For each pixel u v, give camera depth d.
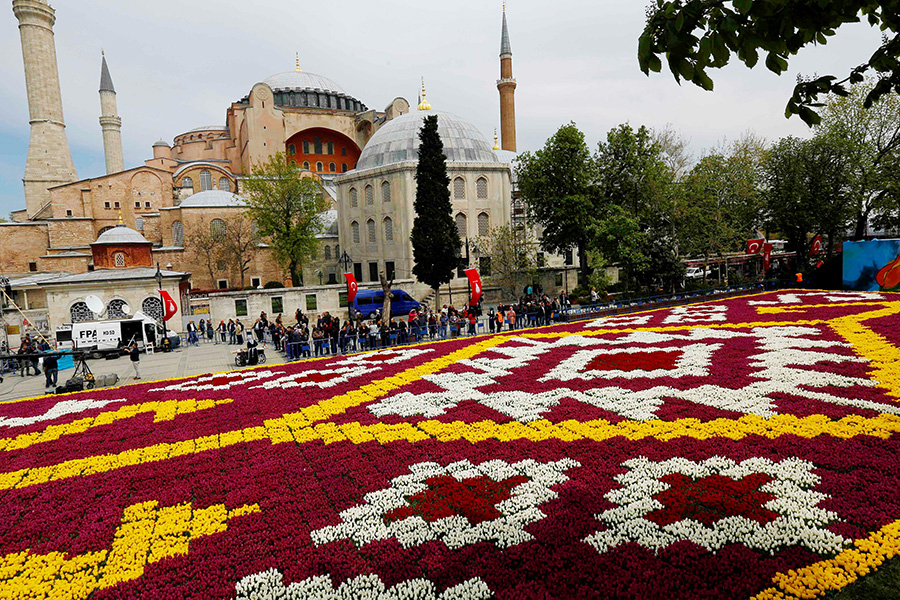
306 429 13.44
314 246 58.66
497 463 10.28
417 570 6.92
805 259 57.62
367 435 12.55
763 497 8.03
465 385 16.97
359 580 6.77
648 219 52.50
